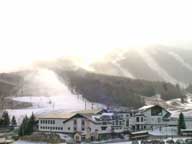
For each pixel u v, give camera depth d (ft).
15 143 438.81
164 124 555.69
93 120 479.00
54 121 499.51
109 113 520.83
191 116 556.92
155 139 445.37
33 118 514.27
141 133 491.72
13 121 608.60
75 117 483.10
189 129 515.50
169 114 567.18
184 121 532.73
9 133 524.11
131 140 460.96
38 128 519.19
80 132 468.34
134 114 541.34
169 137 474.90
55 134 470.39
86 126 477.77
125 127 522.06
